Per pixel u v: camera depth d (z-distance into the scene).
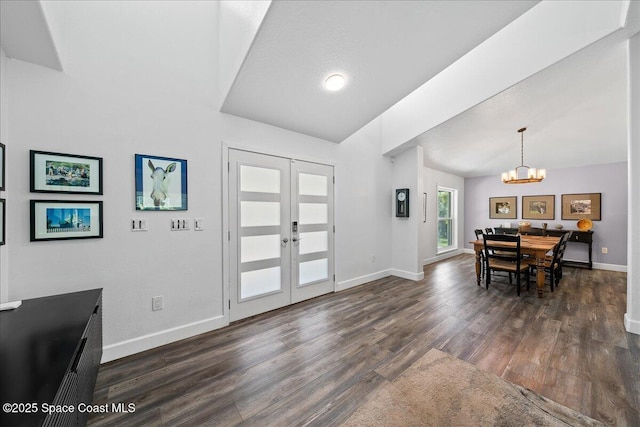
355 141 4.02
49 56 1.70
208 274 2.50
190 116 2.40
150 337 2.17
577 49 2.38
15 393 0.75
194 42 2.42
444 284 4.07
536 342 2.25
